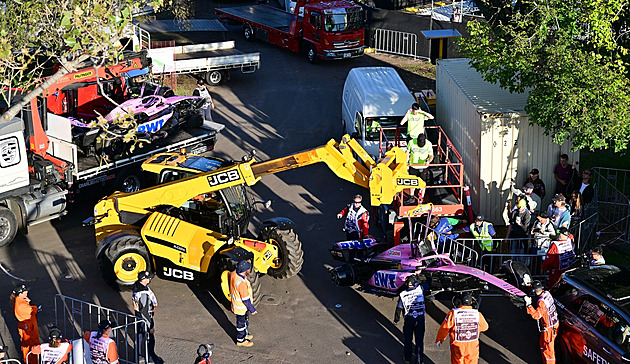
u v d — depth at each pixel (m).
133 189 17.55
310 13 29.09
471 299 10.75
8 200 15.48
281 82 27.88
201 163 14.12
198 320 12.88
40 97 16.23
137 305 11.38
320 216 17.38
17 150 15.05
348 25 28.73
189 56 26.69
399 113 19.12
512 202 16.42
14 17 12.12
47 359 10.25
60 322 12.77
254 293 12.83
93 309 13.22
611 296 10.59
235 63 26.75
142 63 19.78
